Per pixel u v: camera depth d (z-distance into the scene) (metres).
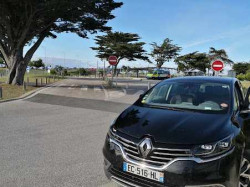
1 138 6.34
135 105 4.32
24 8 18.95
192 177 2.76
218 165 2.80
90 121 8.65
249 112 3.92
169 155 2.87
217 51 61.91
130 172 3.09
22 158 4.96
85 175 4.22
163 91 4.64
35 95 16.11
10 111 10.34
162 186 2.87
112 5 22.08
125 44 62.69
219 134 2.97
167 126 3.21
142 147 3.01
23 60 21.94
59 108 11.37
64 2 17.64
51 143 5.98
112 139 3.41
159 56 76.25
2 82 23.55
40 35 22.77
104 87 23.64
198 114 3.56
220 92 4.22
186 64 65.94
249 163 3.52
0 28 20.89
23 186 3.80
